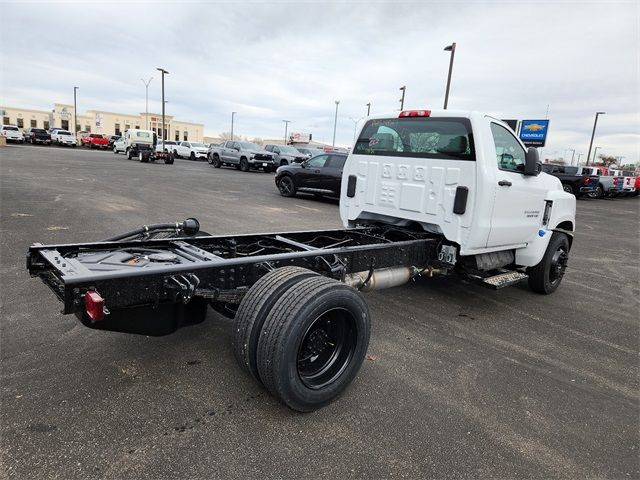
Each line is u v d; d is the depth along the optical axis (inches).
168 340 153.0
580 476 100.5
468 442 109.6
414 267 186.4
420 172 194.2
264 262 135.0
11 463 92.7
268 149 1284.4
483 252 189.9
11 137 1943.9
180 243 153.5
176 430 106.6
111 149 2253.9
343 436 108.7
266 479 93.0
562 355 165.6
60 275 105.7
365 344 126.8
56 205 408.5
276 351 106.8
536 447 109.7
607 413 127.6
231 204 517.0
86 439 101.2
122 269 113.1
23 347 141.1
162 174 869.8
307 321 109.6
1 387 119.0
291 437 106.9
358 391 130.0
